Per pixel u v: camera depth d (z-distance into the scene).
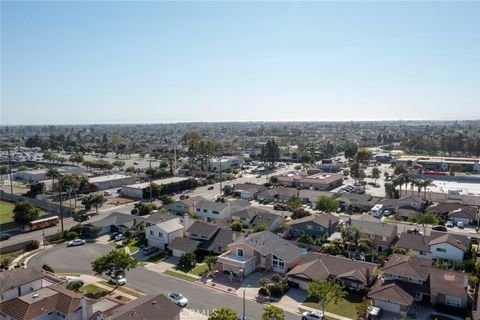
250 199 101.12
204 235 62.12
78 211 88.06
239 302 44.03
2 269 53.69
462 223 75.12
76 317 37.50
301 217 76.38
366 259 56.00
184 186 114.56
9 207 95.88
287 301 44.19
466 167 150.25
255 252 53.41
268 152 163.75
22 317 35.66
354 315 40.78
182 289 47.56
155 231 63.09
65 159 181.00
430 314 40.69
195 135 169.12
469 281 45.75
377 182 127.56
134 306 36.59
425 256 57.06
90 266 55.62
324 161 163.50
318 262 50.28
